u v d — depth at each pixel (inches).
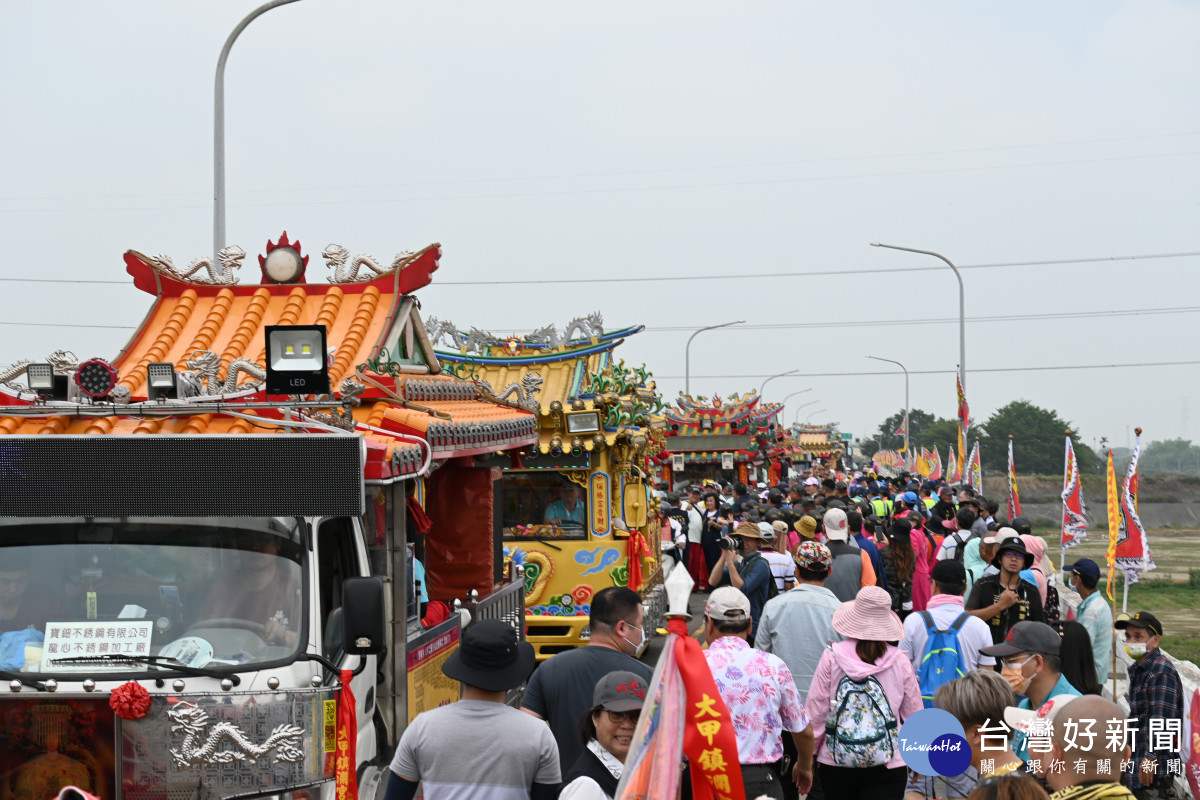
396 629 263.4
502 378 616.4
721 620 242.8
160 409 233.5
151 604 212.7
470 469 368.5
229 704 201.2
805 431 2901.1
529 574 569.9
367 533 255.8
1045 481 2947.8
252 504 210.8
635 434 598.9
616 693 192.1
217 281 327.6
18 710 201.2
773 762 236.5
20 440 210.8
